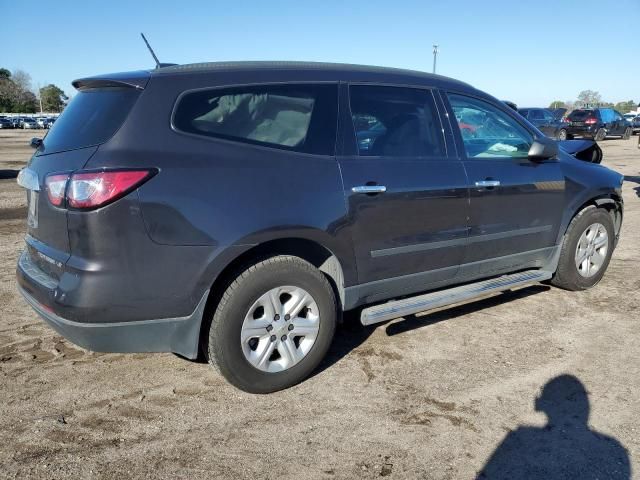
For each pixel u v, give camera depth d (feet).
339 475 8.32
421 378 11.31
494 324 14.12
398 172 11.75
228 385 10.97
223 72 10.31
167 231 9.19
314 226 10.46
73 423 9.55
